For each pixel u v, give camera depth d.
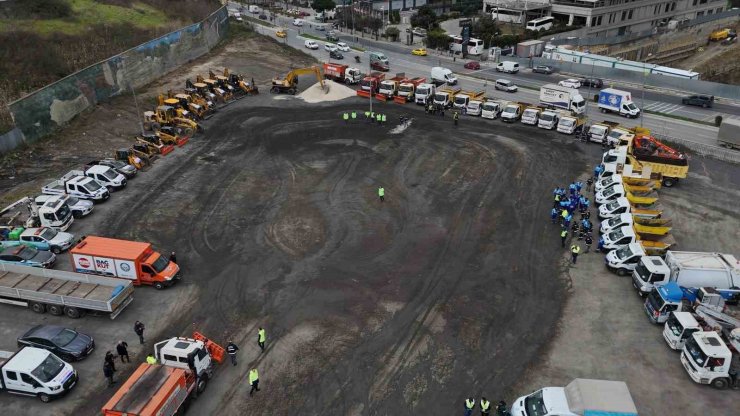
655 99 74.00
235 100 71.62
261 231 40.09
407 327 30.12
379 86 72.56
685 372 27.08
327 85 76.19
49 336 27.72
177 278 34.00
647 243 36.78
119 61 67.19
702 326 28.83
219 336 29.47
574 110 64.19
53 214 38.88
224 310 31.59
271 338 29.34
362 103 71.00
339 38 117.25
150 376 23.75
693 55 118.06
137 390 22.92
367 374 26.84
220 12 100.38
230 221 41.53
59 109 56.62
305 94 73.81
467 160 52.72
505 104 66.06
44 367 25.48
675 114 67.25
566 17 119.56
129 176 48.59
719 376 25.75
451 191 46.34
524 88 79.06
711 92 75.69
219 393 25.73
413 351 28.34
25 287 31.47
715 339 26.38
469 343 28.95
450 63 95.31
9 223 39.38
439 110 66.62
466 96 67.56
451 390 25.86
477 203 44.28
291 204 44.19
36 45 71.56
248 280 34.41
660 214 40.56
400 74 80.31
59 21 82.62
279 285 33.84
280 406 24.97
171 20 100.38
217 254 37.22
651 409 24.78
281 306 31.89
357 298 32.56
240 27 111.25
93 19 87.75
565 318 31.05
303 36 118.00
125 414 21.78
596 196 44.22
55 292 31.00
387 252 37.34
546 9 122.25
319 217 42.09
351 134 59.69
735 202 44.88
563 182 48.09
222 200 44.81
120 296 30.70
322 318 30.84
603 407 21.48
